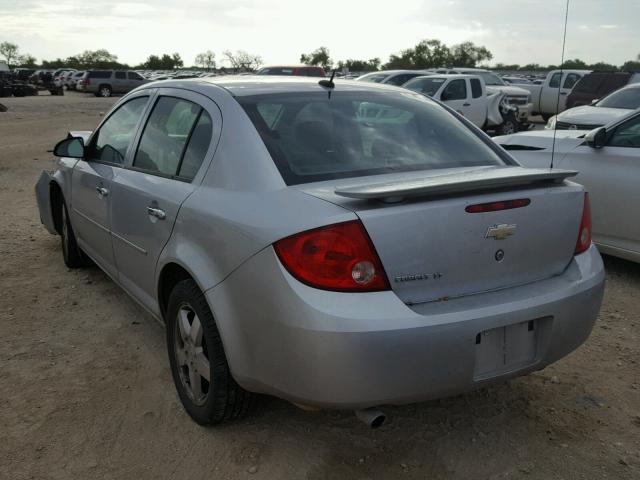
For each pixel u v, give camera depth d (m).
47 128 19.11
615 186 5.15
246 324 2.50
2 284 4.98
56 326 4.19
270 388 2.49
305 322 2.26
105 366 3.63
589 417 3.09
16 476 2.66
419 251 2.38
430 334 2.30
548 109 22.55
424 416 3.10
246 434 2.94
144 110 3.83
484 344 2.48
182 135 3.27
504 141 6.41
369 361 2.24
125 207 3.57
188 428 3.01
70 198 4.76
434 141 3.22
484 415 3.11
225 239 2.59
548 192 2.70
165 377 3.50
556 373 3.54
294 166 2.73
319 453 2.80
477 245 2.50
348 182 2.68
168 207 3.05
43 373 3.55
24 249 5.98
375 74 17.77
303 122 3.00
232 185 2.74
